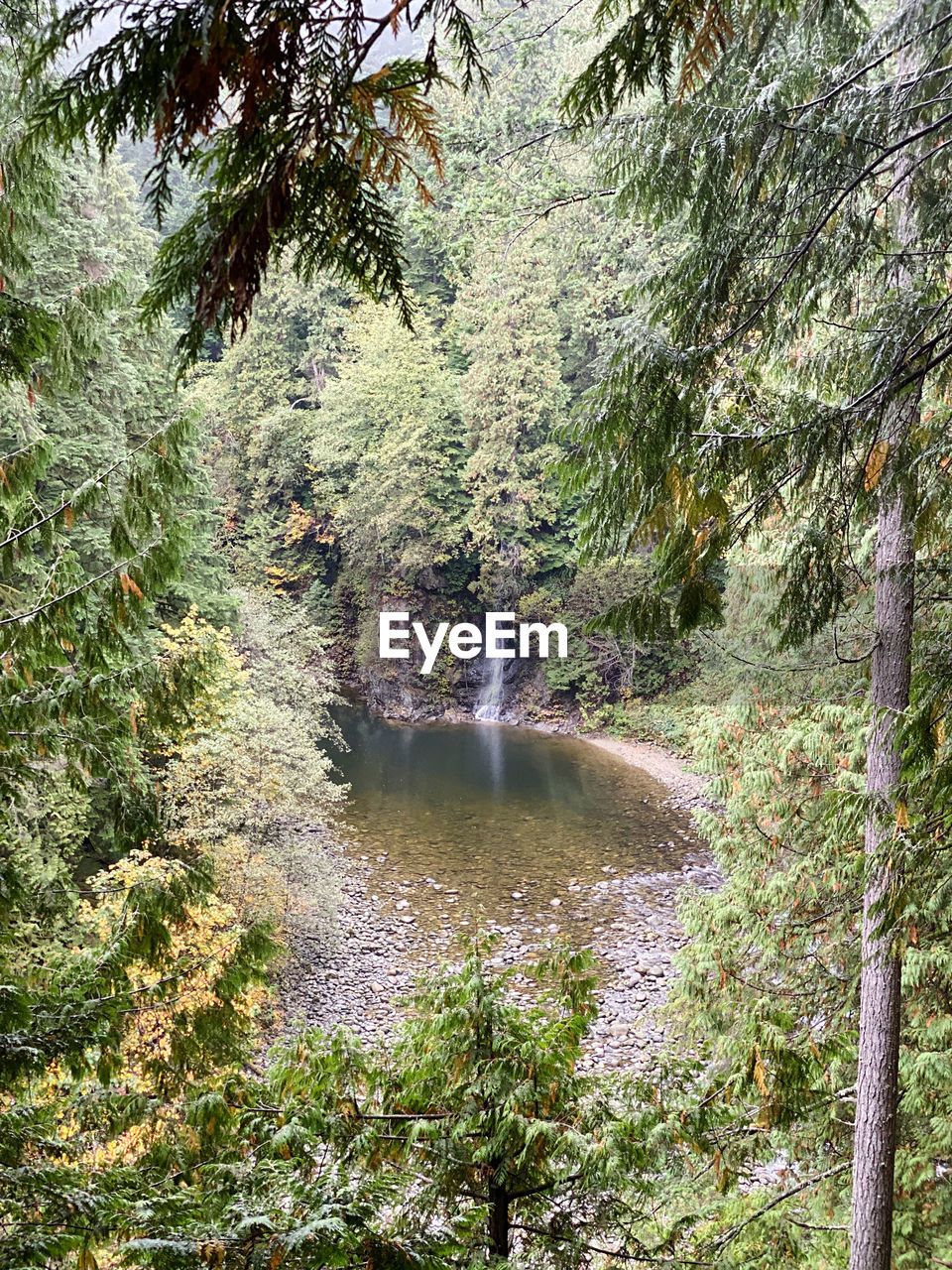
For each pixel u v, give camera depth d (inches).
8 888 129.6
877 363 116.3
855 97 122.9
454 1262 103.8
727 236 128.2
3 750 126.8
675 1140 115.4
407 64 39.0
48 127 40.6
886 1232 157.1
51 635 131.6
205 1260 83.3
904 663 154.6
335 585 1087.0
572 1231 113.2
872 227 130.0
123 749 136.6
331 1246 87.7
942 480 120.0
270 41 34.6
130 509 131.2
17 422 353.1
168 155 35.8
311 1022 409.1
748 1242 174.6
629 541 125.3
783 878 241.0
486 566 973.2
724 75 134.2
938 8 119.8
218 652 139.8
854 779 227.5
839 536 128.2
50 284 394.9
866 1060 158.1
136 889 132.6
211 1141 111.5
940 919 189.9
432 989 129.8
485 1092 112.7
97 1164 144.9
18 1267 85.0
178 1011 133.5
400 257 42.8
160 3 35.1
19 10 99.0
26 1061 107.8
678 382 123.7
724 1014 245.4
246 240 38.0
